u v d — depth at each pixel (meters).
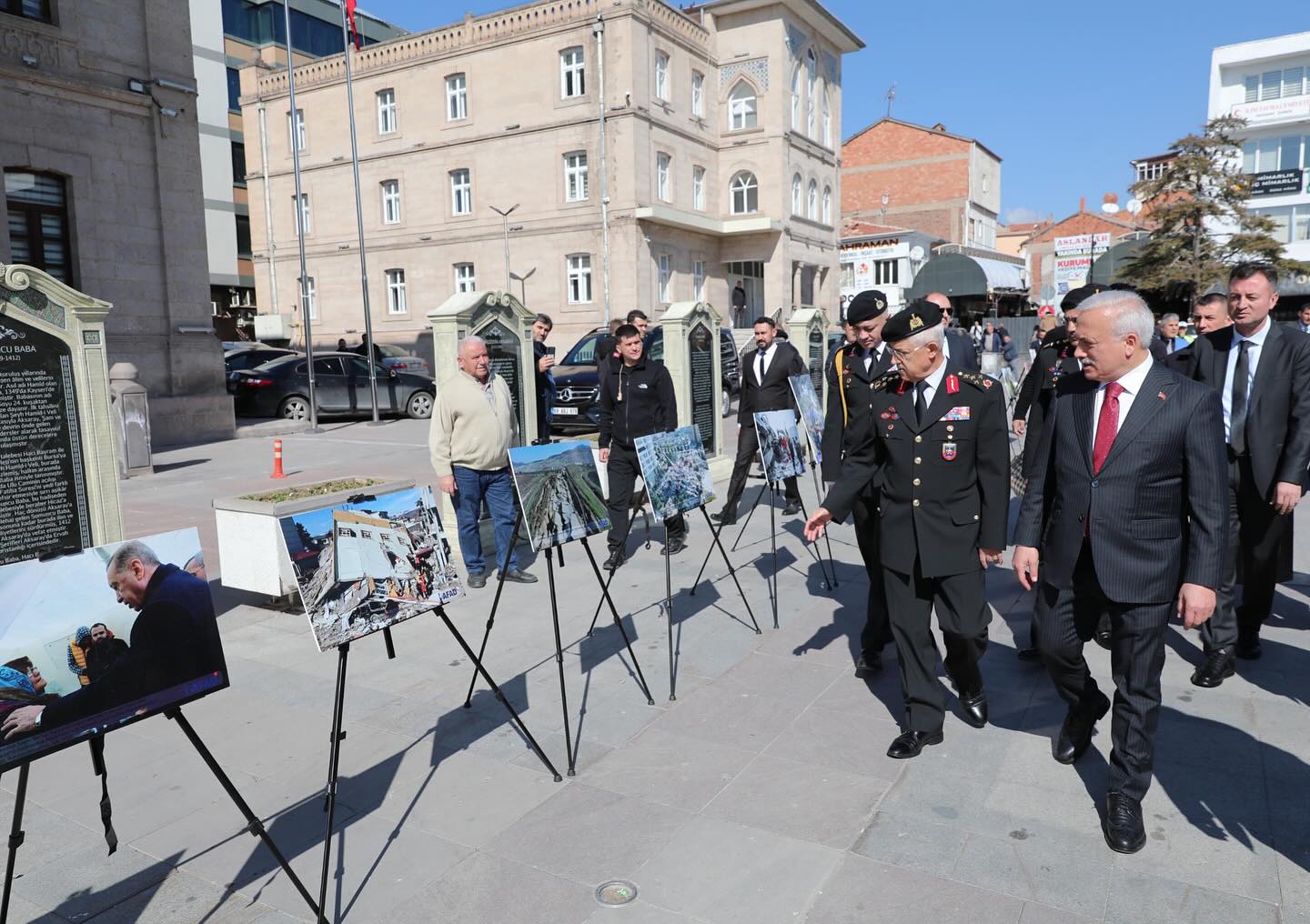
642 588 6.51
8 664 2.28
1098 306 3.20
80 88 14.41
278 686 4.86
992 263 40.00
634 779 3.78
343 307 34.84
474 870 3.17
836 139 37.84
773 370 8.14
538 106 30.02
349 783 3.81
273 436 17.08
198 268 16.39
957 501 3.85
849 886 3.02
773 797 3.61
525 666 5.07
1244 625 4.88
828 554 7.46
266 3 41.94
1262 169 35.62
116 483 5.43
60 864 3.26
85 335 5.23
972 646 3.99
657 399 6.92
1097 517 3.26
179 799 3.70
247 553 6.15
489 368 6.64
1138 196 28.91
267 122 35.44
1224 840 3.22
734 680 4.82
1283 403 4.46
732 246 34.00
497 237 31.36
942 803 3.52
